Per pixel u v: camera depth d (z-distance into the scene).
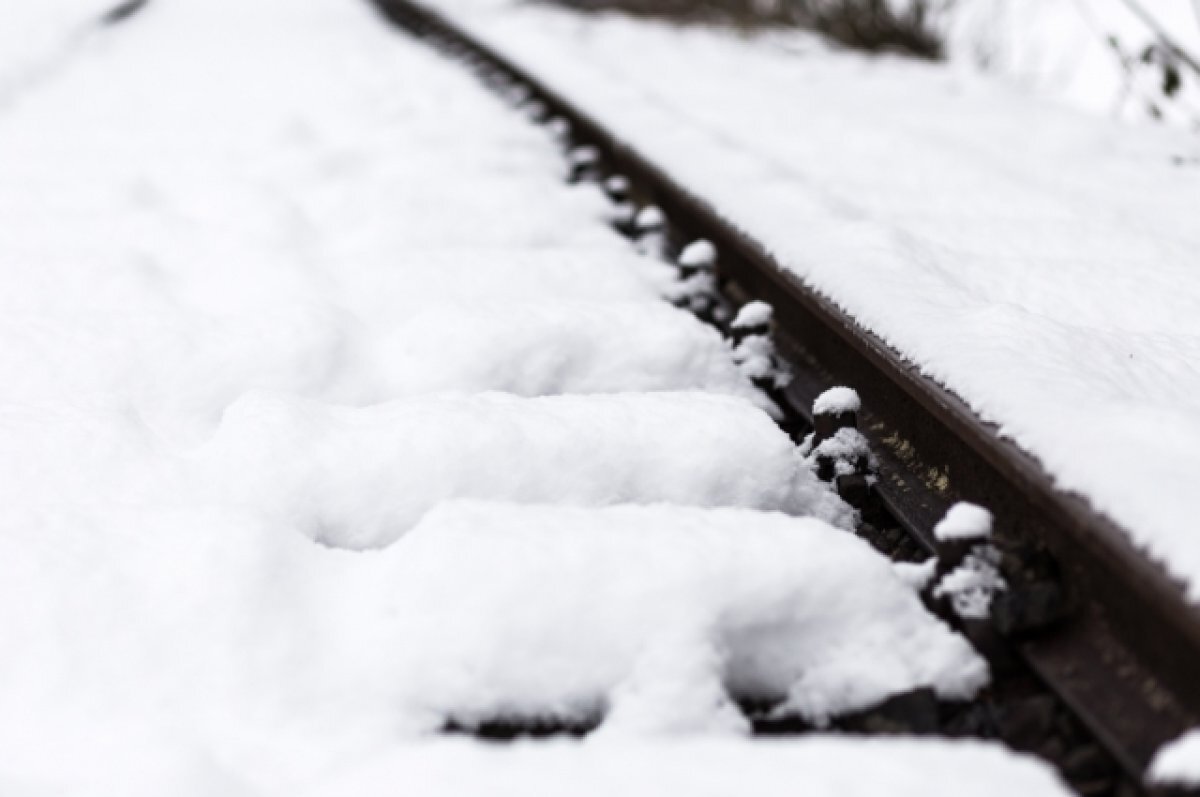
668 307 2.54
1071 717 1.81
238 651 1.81
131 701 1.78
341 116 4.80
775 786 1.57
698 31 7.71
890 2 7.28
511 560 1.83
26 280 2.68
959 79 5.77
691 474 2.11
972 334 2.15
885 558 1.93
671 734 1.75
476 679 1.79
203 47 7.80
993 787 1.58
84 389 2.37
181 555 1.90
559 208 3.33
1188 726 1.72
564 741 1.66
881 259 2.45
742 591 1.85
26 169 3.91
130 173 3.81
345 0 11.41
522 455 2.09
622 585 1.83
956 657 1.87
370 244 3.01
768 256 2.67
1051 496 1.86
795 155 3.73
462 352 2.41
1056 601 1.86
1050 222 2.89
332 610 1.88
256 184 3.55
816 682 1.85
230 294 2.74
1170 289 2.53
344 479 2.07
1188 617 1.67
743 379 2.50
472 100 5.26
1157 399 2.07
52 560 1.90
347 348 2.48
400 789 1.59
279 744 1.75
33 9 9.38
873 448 2.27
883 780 1.58
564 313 2.47
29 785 1.71
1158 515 1.75
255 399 2.19
